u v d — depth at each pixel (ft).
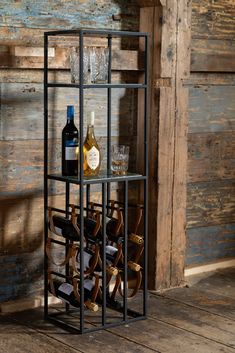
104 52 10.57
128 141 12.59
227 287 13.02
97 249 10.51
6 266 11.39
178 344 10.19
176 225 12.78
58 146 11.69
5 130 11.08
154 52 12.18
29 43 11.15
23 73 11.14
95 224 10.66
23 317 11.21
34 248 11.64
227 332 10.71
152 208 12.53
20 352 9.82
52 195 11.75
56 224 10.87
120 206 12.64
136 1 12.28
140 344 10.17
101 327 10.69
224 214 14.37
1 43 10.87
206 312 11.61
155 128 12.31
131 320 11.04
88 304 10.56
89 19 11.78
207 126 13.71
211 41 13.38
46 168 10.80
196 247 13.99
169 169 12.53
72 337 10.39
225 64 13.61
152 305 11.91
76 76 10.42
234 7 13.71
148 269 12.73
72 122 10.59
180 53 12.37
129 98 12.48
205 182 13.91
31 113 11.32
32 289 11.72
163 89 12.21
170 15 12.10
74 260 10.57
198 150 13.67
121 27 12.19
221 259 14.46
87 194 11.54
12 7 10.92
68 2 11.51
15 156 11.24
